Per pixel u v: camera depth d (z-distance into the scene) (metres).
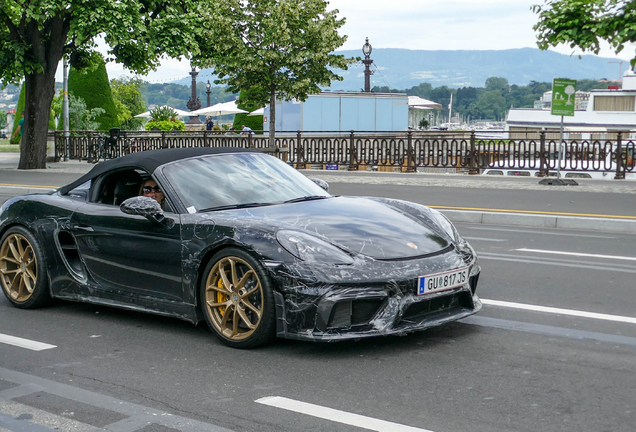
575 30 12.00
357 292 4.05
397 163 20.09
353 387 3.68
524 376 3.81
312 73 20.08
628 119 44.53
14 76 22.28
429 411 3.33
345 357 4.18
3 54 20.94
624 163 17.02
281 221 4.50
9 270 5.75
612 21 11.65
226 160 5.35
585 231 9.76
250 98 20.56
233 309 4.39
